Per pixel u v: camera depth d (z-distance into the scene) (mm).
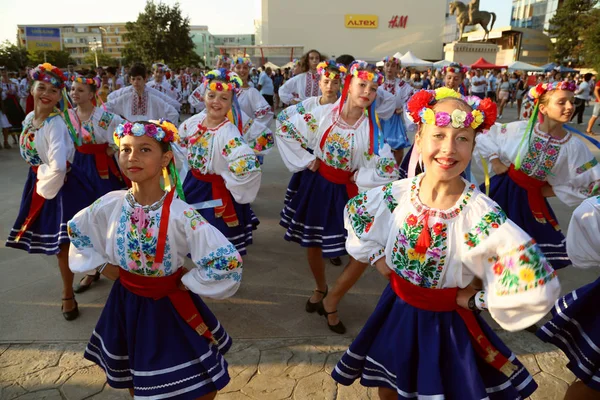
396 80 6672
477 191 1658
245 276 3797
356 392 2453
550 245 3256
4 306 3283
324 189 3059
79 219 1919
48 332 2967
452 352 1683
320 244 3113
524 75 22078
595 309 1974
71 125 3334
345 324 3115
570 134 3119
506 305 1521
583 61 33969
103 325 1989
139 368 1812
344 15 39938
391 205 1794
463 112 1552
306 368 2643
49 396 2391
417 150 1851
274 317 3191
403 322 1761
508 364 1654
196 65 49344
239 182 3059
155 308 1865
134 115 5574
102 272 1975
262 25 40000
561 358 2760
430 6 40469
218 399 2381
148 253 1812
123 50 40781
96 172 3719
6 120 9109
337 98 3977
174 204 1864
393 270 1794
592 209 2004
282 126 3170
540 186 3242
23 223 3186
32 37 51562
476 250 1581
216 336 2000
